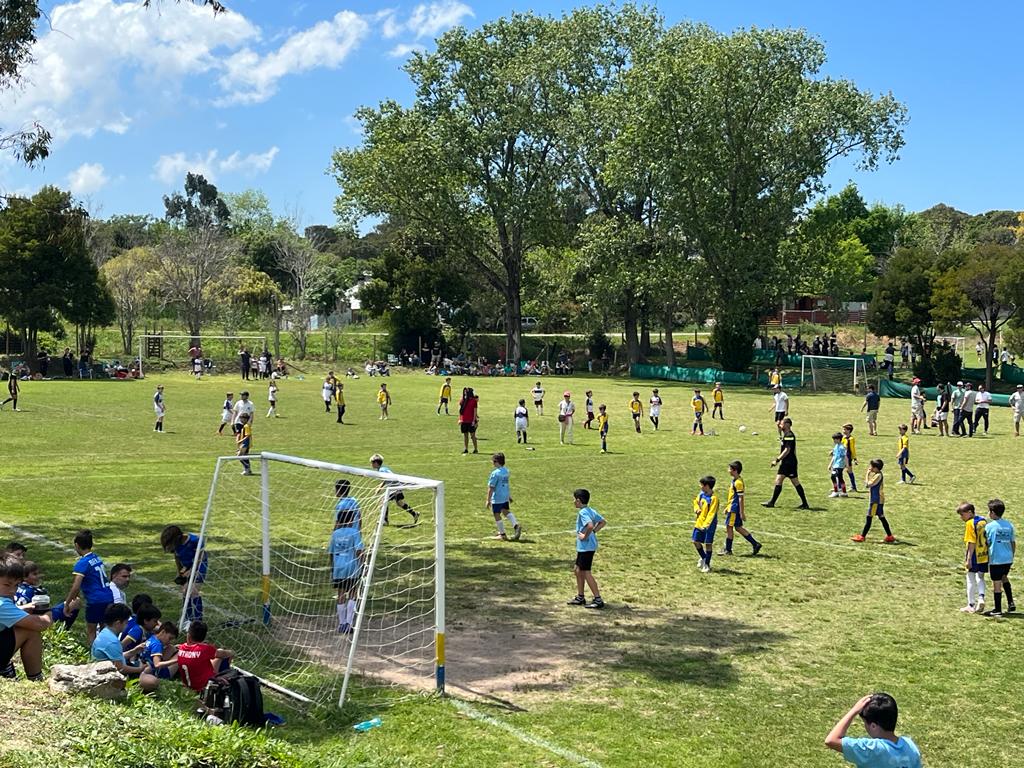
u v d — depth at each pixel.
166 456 29.78
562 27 71.44
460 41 71.50
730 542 18.62
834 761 9.37
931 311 62.06
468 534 19.91
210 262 77.94
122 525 19.58
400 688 11.33
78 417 40.34
